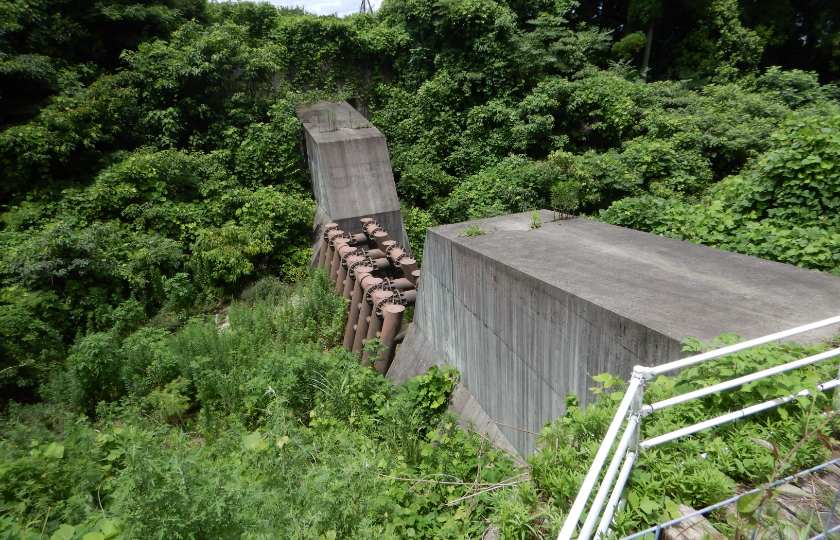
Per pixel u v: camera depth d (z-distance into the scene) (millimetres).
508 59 17984
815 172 6773
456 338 7809
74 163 14031
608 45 20078
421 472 5168
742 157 13977
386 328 9250
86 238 11328
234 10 19281
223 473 3426
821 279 4941
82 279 11008
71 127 13562
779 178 7227
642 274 5344
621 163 13750
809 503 2471
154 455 4215
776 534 2242
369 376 7531
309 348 9562
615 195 13656
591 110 17031
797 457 2678
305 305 11445
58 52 15344
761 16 21250
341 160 14539
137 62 15406
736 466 2705
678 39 21469
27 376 8758
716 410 3021
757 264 5465
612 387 4355
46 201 12922
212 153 15578
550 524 2891
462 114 18672
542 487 3338
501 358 6449
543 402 5590
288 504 3672
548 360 5379
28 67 13539
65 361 9344
